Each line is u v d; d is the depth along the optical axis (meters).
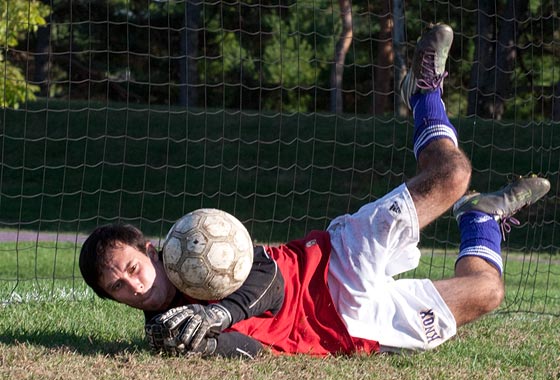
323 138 58.81
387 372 12.12
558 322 19.12
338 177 55.25
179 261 12.17
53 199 53.47
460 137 56.97
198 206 53.25
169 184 55.31
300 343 12.85
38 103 63.09
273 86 85.19
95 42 81.19
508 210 14.90
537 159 54.47
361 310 13.01
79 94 83.75
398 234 13.05
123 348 13.16
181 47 79.75
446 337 13.32
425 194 13.19
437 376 12.09
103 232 12.67
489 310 13.56
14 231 46.06
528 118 74.25
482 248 14.09
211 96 82.81
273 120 60.97
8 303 18.80
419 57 15.33
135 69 82.56
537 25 65.19
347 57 81.12
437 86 15.23
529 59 71.44
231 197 53.84
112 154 58.03
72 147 58.56
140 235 12.83
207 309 12.10
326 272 13.03
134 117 61.69
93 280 12.55
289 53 84.56
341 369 12.04
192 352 12.13
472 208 14.63
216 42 80.44
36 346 12.96
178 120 61.28
